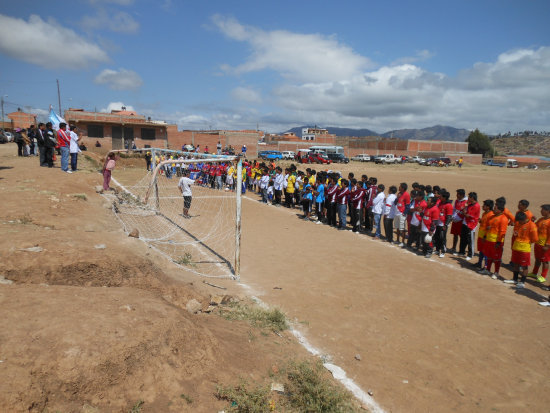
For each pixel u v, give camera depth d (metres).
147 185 20.14
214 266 8.64
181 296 5.66
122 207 12.67
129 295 4.35
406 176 36.69
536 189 26.75
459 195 10.49
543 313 6.70
